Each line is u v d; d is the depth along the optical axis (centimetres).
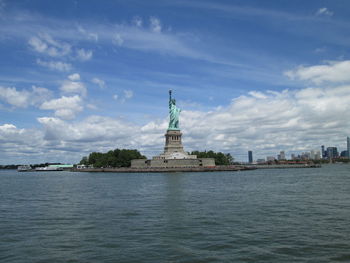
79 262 3856
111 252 4175
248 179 17350
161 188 12250
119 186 13800
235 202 8012
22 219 6319
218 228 5238
